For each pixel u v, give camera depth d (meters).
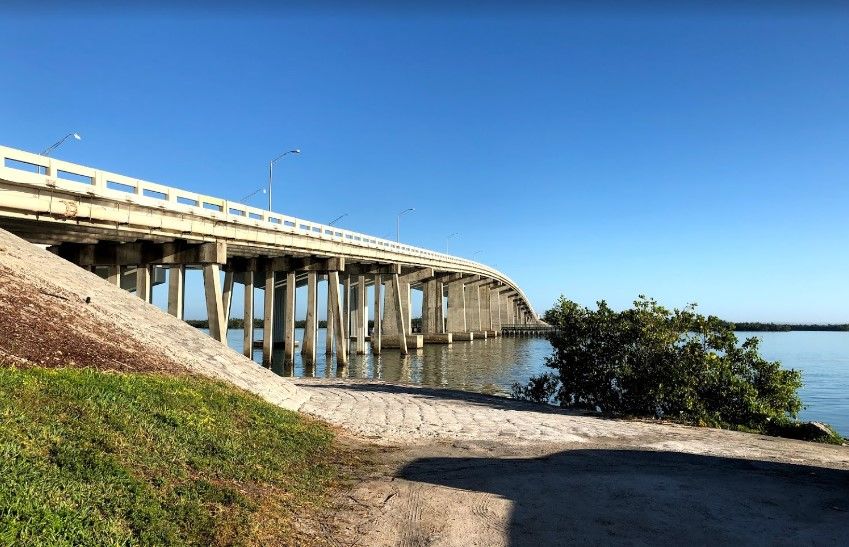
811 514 9.78
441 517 9.16
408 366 54.41
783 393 22.31
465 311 107.19
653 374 22.72
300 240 41.91
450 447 14.70
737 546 8.27
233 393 15.01
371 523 8.77
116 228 25.81
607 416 21.91
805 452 15.57
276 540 7.54
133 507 6.89
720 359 22.55
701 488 11.23
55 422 8.16
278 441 12.27
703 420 20.98
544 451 14.57
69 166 22.80
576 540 8.35
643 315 23.94
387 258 60.41
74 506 6.32
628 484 11.40
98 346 13.91
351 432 15.95
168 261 32.06
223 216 31.95
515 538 8.38
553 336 27.38
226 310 47.97
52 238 29.81
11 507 5.74
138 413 10.12
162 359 15.64
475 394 28.08
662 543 8.34
